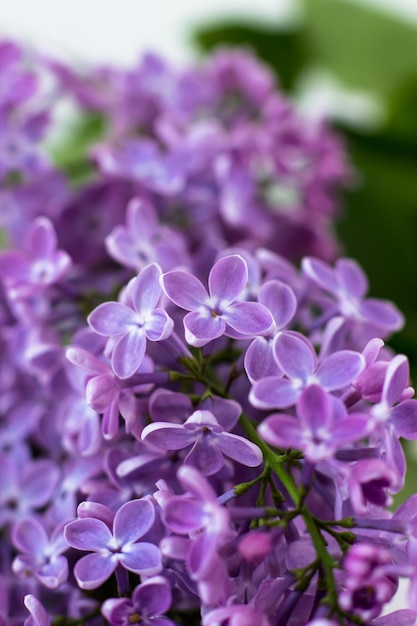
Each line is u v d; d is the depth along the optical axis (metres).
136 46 0.72
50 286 0.39
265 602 0.30
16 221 0.44
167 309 0.34
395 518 0.31
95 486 0.34
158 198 0.44
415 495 0.31
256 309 0.31
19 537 0.34
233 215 0.44
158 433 0.31
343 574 0.30
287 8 0.65
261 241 0.46
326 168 0.52
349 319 0.36
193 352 0.34
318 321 0.36
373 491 0.29
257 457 0.31
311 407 0.29
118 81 0.49
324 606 0.30
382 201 0.56
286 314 0.33
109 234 0.43
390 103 0.60
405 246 0.55
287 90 0.64
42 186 0.44
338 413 0.30
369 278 0.54
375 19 0.63
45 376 0.37
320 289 0.37
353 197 0.56
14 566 0.33
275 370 0.32
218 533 0.29
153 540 0.31
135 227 0.37
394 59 0.63
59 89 0.47
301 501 0.30
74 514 0.35
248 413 0.34
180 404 0.32
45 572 0.33
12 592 0.35
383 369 0.31
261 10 0.71
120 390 0.32
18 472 0.38
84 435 0.34
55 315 0.39
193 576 0.30
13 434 0.39
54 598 0.35
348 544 0.30
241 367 0.34
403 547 0.31
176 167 0.43
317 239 0.49
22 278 0.37
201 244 0.44
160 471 0.33
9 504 0.38
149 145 0.44
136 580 0.32
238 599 0.30
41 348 0.37
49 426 0.38
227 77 0.50
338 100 0.65
